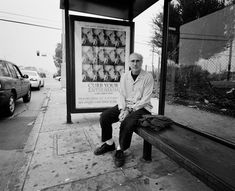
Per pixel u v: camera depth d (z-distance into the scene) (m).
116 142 3.01
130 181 1.91
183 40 3.03
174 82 3.57
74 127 3.80
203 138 1.80
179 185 1.85
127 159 2.41
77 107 4.03
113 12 4.25
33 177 1.97
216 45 2.73
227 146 1.61
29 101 7.85
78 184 1.85
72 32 3.76
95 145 2.86
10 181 1.92
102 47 3.98
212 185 1.10
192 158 1.34
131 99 2.51
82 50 3.88
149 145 2.33
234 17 2.40
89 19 3.81
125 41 4.09
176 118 3.06
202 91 3.19
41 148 2.73
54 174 2.04
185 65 3.28
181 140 1.72
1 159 2.55
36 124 4.05
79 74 3.94
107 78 4.08
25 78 7.04
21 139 3.35
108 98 4.13
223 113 2.86
